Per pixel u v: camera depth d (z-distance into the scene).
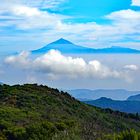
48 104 73.25
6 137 42.19
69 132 21.28
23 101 70.62
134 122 82.19
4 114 54.81
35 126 36.62
